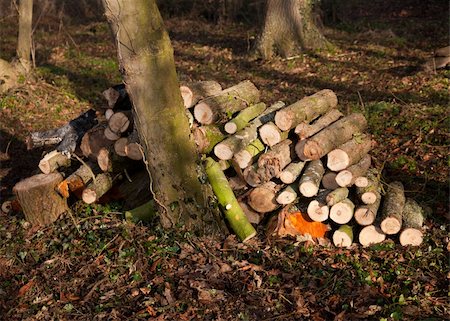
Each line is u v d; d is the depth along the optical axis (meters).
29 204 6.99
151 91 6.04
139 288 5.76
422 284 5.69
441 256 6.11
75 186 7.12
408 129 9.37
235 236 6.55
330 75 13.56
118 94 7.12
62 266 6.21
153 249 6.24
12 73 12.63
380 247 6.25
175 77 6.17
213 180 6.72
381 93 11.74
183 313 5.38
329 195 6.27
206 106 6.93
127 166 7.29
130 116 7.02
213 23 20.94
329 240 6.46
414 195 7.38
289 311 5.42
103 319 5.39
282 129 6.83
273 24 15.31
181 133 6.31
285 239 6.39
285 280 5.80
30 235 6.90
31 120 11.37
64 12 22.70
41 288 5.95
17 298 5.85
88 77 14.03
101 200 7.35
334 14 19.52
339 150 6.46
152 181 6.51
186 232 6.44
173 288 5.72
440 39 16.05
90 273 6.04
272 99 12.02
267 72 14.32
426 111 10.14
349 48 15.80
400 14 19.91
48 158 7.56
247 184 6.98
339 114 7.62
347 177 6.39
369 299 5.50
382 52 15.08
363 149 6.85
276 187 6.69
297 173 6.66
